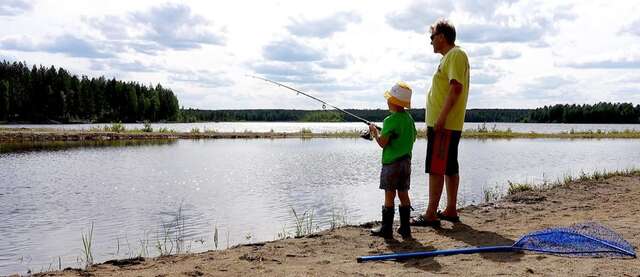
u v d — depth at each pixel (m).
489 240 5.99
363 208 11.16
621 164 21.45
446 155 6.87
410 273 4.63
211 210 10.96
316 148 31.25
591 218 7.20
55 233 8.78
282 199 12.47
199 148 30.94
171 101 138.00
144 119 129.00
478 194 12.84
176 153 27.05
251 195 13.14
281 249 5.73
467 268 4.77
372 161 22.80
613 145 35.59
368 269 4.80
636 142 39.53
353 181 16.02
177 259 5.38
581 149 31.28
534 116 157.88
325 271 4.75
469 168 19.83
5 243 8.06
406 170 6.18
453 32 6.94
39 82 110.31
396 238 6.22
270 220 9.81
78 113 116.00
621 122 145.50
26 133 38.22
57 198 12.69
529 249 5.39
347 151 28.84
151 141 37.66
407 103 6.08
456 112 6.82
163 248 7.62
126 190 14.09
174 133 44.66
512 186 11.59
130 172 18.44
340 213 10.52
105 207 11.40
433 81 6.98
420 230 6.66
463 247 5.68
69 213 10.65
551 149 31.23
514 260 5.04
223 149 30.08
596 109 148.12
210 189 14.26
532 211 8.05
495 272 4.61
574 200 8.96
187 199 12.50
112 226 9.36
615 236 5.64
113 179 16.48
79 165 20.73
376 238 6.22
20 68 118.81
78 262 6.92
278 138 43.25
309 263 5.12
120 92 124.62
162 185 15.08
